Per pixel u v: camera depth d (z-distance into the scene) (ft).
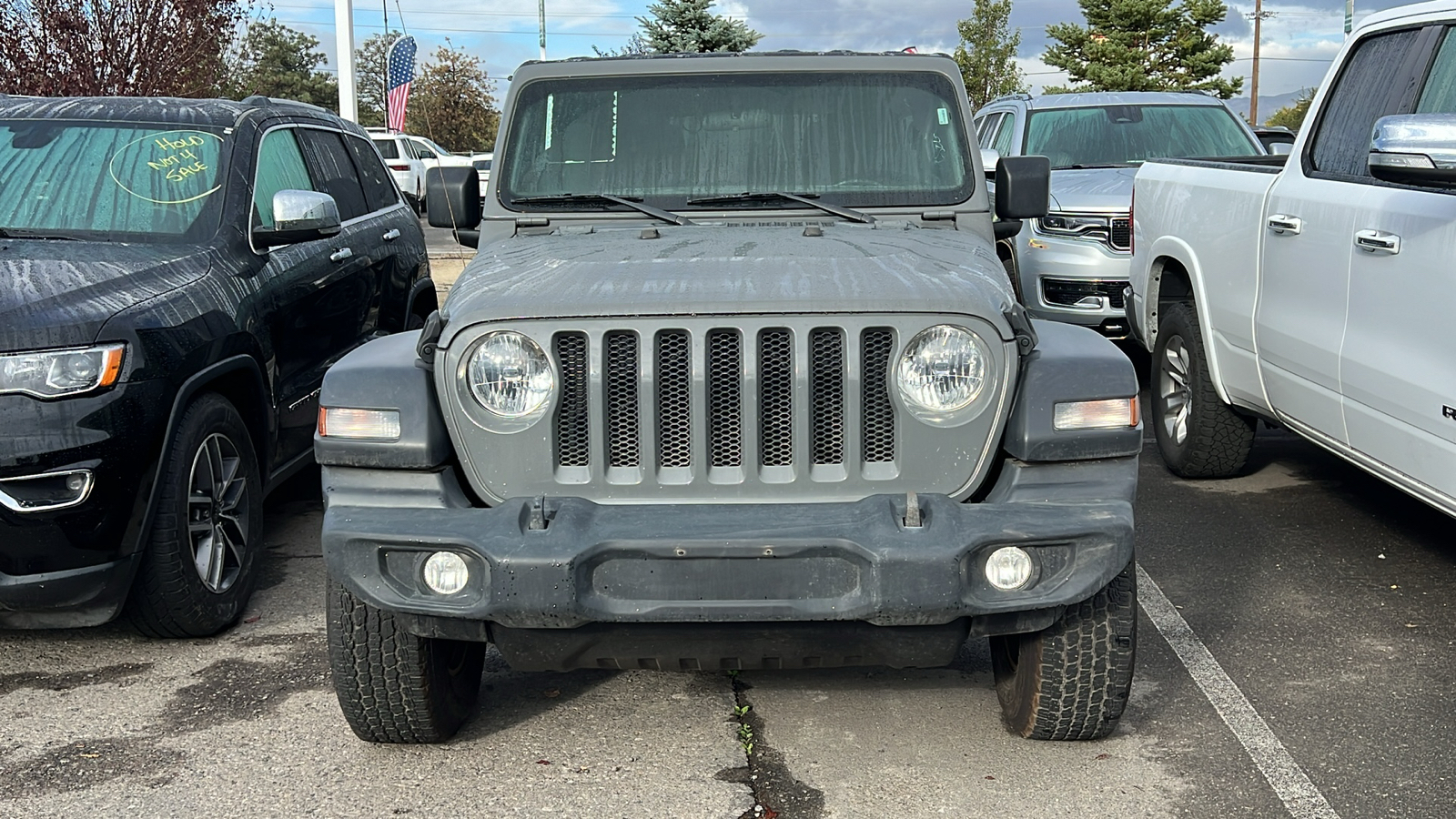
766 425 10.66
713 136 14.65
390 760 12.07
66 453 13.10
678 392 10.64
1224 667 13.92
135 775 11.77
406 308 22.56
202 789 11.50
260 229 17.22
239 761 12.06
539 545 10.02
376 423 10.62
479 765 11.94
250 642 15.08
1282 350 17.22
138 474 13.67
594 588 10.16
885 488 10.64
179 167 17.44
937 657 10.74
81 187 16.97
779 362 10.60
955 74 14.89
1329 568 17.08
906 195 14.35
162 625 14.64
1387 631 14.89
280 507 20.94
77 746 12.38
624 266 11.72
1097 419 10.57
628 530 10.10
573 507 10.32
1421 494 14.42
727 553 10.02
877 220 14.19
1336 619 15.28
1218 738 12.25
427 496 10.58
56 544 13.19
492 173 14.65
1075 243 29.22
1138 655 14.29
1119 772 11.62
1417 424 14.05
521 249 13.05
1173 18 169.48
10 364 12.99
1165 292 22.15
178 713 13.14
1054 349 10.97
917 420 10.57
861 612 10.00
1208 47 171.73
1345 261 15.44
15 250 15.34
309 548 18.70
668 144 14.65
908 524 10.12
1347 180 15.89
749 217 14.20
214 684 13.85
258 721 12.93
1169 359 21.77
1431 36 15.35
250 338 16.16
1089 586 10.28
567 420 10.69
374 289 21.06
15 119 17.98
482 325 10.61
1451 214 13.26
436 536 10.19
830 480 10.61
